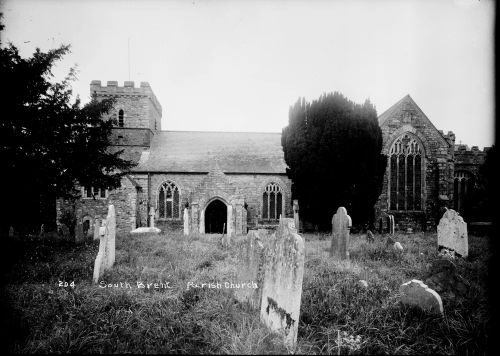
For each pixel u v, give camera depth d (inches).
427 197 791.7
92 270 286.4
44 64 373.7
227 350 136.3
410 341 148.4
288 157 730.8
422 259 318.7
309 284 230.4
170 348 141.5
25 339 149.7
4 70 331.9
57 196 417.7
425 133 792.9
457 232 342.3
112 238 316.2
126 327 161.6
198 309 181.5
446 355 137.9
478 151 1018.7
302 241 156.2
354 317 174.6
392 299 194.1
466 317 167.2
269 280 180.7
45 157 384.8
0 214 371.2
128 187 842.2
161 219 927.7
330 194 660.1
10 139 339.9
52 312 178.4
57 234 674.2
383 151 781.3
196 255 350.0
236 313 176.6
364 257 345.7
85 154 428.8
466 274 246.5
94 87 1047.6
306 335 159.0
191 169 946.1
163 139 1090.7
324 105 660.1
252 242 209.0
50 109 394.0
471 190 913.5
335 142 637.3
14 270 274.2
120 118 1062.4
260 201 954.1
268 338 150.8
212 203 969.5
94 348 142.3
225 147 1058.7
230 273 262.1
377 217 773.9
